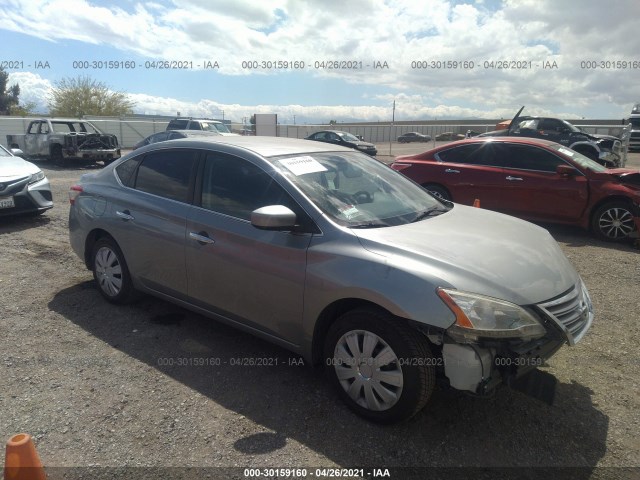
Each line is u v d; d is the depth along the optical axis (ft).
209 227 11.45
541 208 24.90
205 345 12.42
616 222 23.41
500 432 9.23
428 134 168.66
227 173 11.78
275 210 9.66
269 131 94.43
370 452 8.61
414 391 8.65
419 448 8.73
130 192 13.75
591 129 65.57
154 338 12.74
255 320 10.96
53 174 49.39
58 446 8.59
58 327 13.25
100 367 11.25
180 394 10.24
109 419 9.36
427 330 8.41
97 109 144.36
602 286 17.31
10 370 11.00
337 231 9.80
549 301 8.86
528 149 25.55
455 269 8.72
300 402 10.03
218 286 11.44
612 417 9.77
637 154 87.92
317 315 9.73
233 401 10.03
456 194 26.78
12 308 14.40
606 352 12.42
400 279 8.68
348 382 9.68
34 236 22.93
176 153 13.05
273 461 8.33
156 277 13.01
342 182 11.64
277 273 10.20
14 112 168.66
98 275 14.96
